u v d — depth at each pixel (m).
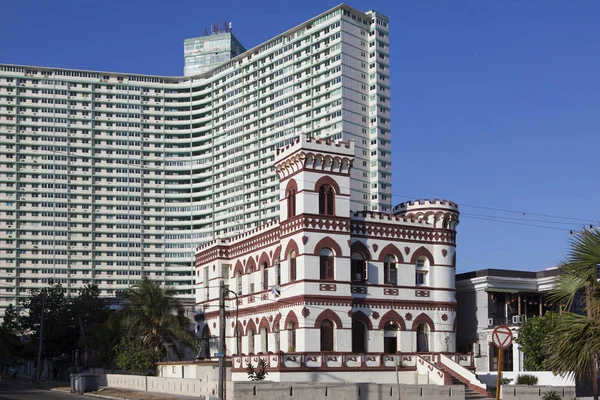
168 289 86.19
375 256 68.25
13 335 114.12
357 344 65.88
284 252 66.62
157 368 79.56
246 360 63.97
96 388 73.25
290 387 51.41
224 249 81.81
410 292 69.44
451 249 72.50
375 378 63.41
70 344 107.19
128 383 74.62
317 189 64.88
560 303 25.38
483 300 76.56
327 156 65.25
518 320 72.81
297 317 63.19
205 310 84.06
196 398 58.56
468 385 61.41
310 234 63.84
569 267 24.25
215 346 80.88
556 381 62.31
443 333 70.19
